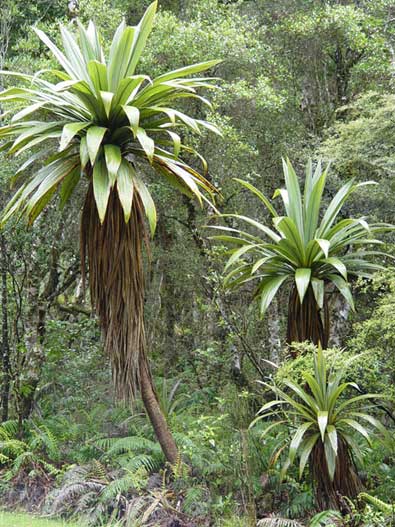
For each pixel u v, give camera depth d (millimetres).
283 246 5984
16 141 5090
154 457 6305
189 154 8000
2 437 6922
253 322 8367
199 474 5949
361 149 7184
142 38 5523
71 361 8547
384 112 6844
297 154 8523
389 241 7484
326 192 8164
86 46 5863
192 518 5434
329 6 9234
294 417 5945
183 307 9992
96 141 5008
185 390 8305
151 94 5414
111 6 9094
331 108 9594
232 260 5820
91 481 5984
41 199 5625
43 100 5426
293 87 9453
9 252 7520
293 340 6129
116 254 5328
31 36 9062
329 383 5375
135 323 5391
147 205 5188
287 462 5145
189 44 7742
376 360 5848
